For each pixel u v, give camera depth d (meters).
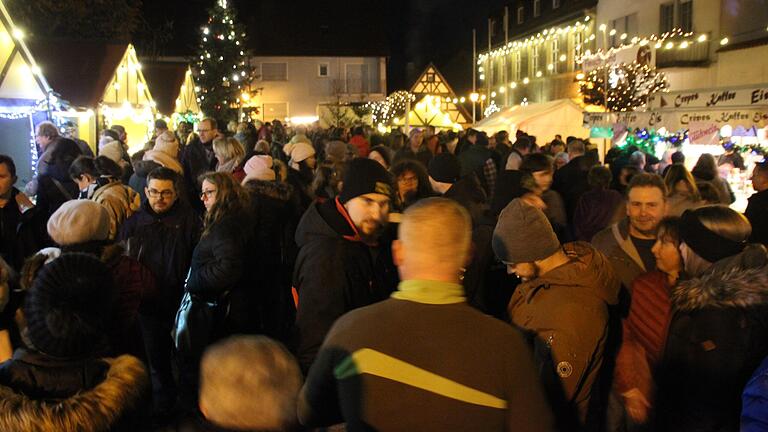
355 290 3.86
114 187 6.29
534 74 39.88
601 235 4.87
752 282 3.10
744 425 2.71
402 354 2.41
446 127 34.34
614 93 18.69
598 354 3.44
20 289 3.76
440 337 2.42
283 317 6.54
